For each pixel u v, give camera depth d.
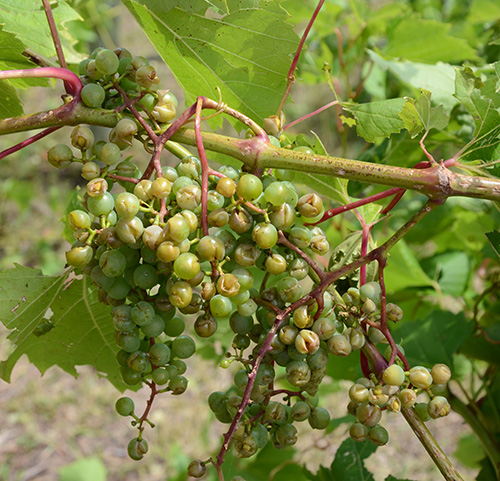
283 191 0.33
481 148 0.38
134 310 0.33
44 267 1.98
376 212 0.45
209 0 0.39
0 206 2.16
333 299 0.36
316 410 0.37
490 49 0.77
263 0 0.39
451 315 0.57
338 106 0.49
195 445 1.47
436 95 0.60
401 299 0.69
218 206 0.33
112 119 0.35
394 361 0.34
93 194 0.33
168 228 0.31
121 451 1.50
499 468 0.52
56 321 0.45
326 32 0.76
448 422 1.36
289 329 0.34
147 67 0.35
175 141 0.35
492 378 0.58
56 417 1.57
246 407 0.36
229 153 0.35
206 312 0.34
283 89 0.43
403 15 0.68
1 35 0.41
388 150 0.60
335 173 0.34
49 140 2.41
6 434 1.53
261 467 0.71
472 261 0.72
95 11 1.21
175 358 0.37
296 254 0.36
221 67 0.43
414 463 1.27
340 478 0.54
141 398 1.60
